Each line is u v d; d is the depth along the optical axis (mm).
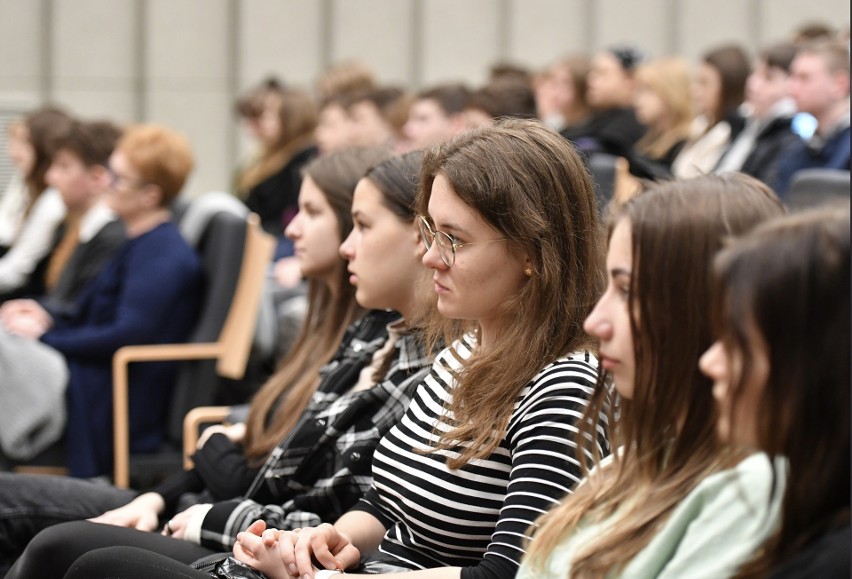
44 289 6137
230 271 4926
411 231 2662
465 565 2240
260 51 10180
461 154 2211
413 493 2230
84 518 2951
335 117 7391
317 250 3012
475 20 10375
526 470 2035
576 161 2230
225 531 2586
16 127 6684
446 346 2500
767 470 1601
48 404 4793
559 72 7820
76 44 9914
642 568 1669
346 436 2670
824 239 1409
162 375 4914
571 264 2197
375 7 10289
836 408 1406
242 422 3443
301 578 2234
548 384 2111
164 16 10055
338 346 3004
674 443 1733
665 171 5371
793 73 5773
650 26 10320
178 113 10102
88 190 5668
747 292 1430
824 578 1406
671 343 1707
